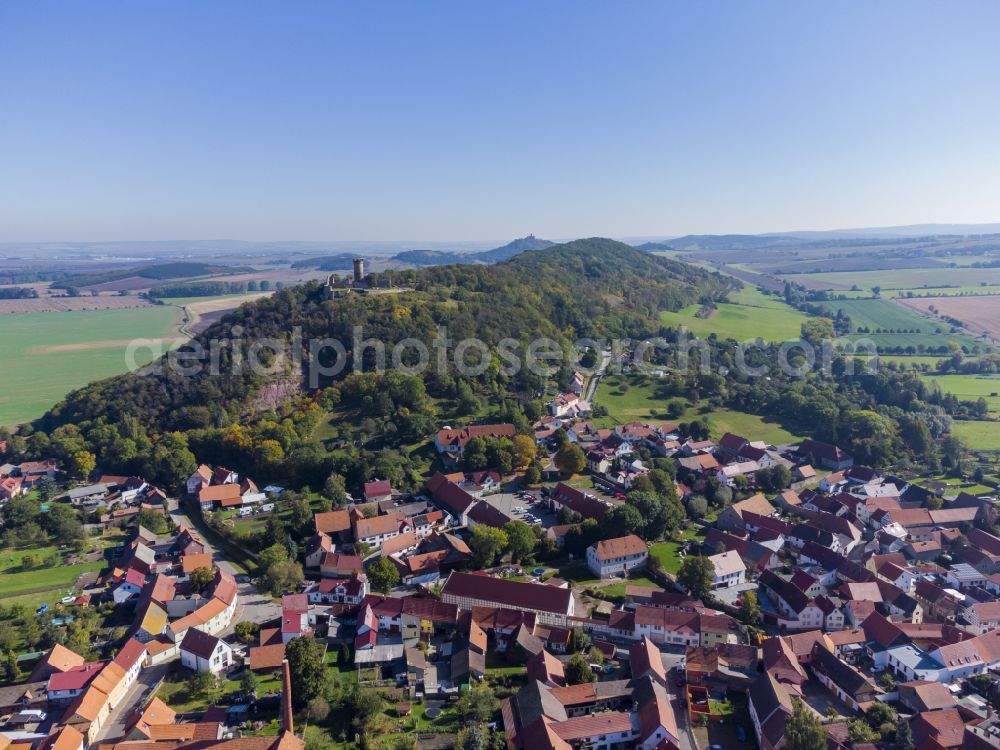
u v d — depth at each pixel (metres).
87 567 189.12
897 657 138.75
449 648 142.62
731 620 149.25
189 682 135.62
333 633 151.12
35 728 123.00
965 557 187.38
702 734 119.19
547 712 117.25
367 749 113.50
